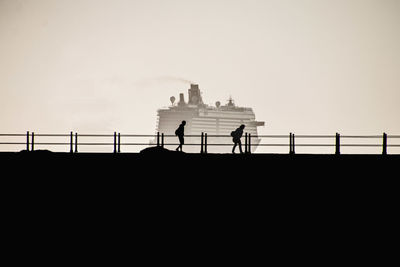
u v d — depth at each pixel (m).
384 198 51.00
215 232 51.22
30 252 50.91
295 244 51.09
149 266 51.03
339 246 50.88
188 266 51.00
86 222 51.38
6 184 51.34
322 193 51.47
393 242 50.53
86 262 51.03
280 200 51.53
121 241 51.19
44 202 51.34
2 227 50.91
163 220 51.41
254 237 51.22
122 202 51.44
